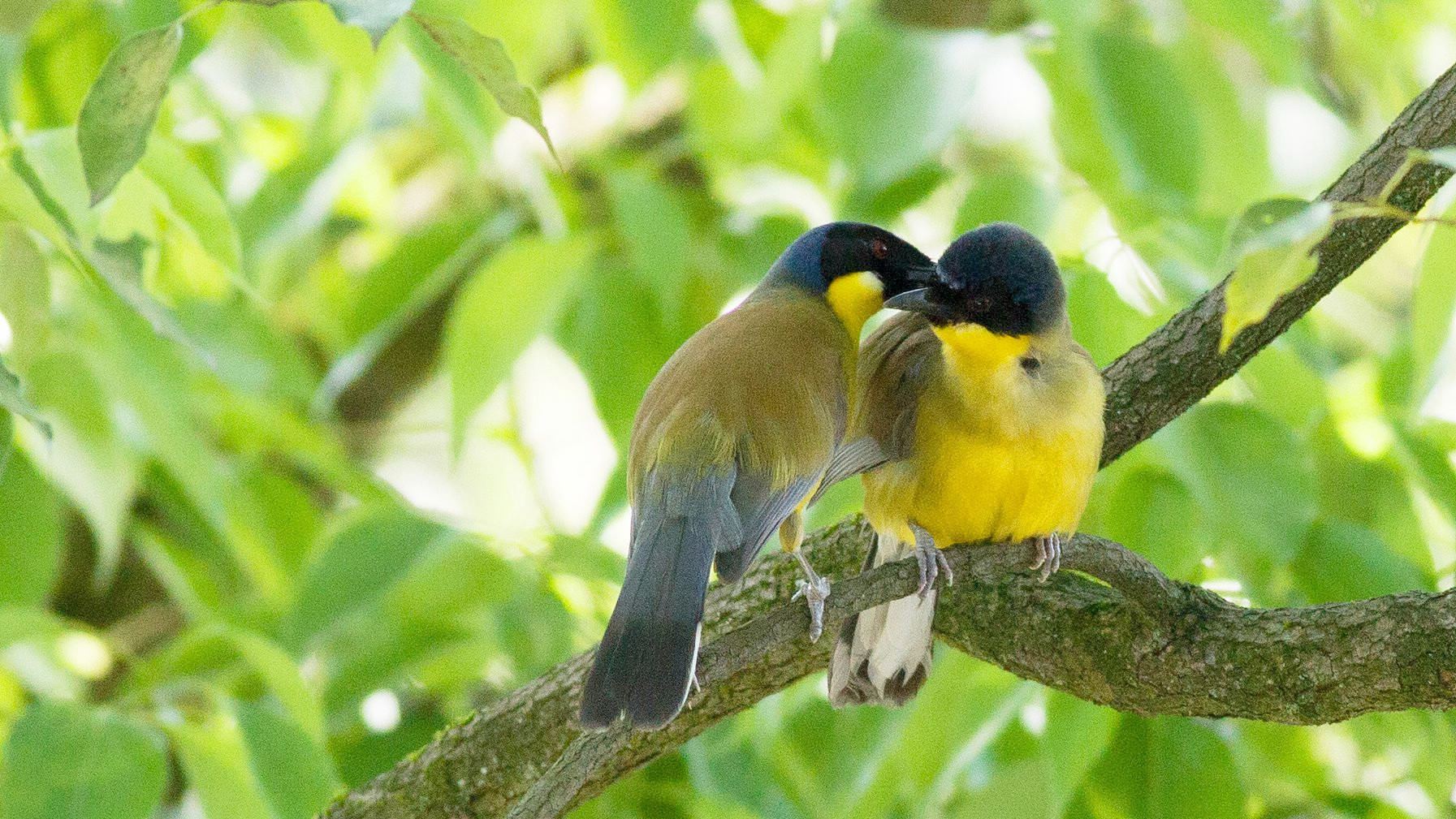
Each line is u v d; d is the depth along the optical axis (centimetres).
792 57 1131
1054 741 924
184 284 1051
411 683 1166
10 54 952
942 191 1355
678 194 1289
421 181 1625
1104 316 1002
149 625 1377
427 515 1070
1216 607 794
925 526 883
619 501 1142
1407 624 705
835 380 855
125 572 1443
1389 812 1091
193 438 1063
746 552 767
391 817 957
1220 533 955
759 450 791
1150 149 1105
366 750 1147
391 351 1557
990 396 841
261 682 1088
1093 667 829
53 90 1041
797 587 946
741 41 1275
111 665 1329
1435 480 1003
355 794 970
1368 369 1155
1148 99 1112
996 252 849
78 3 1038
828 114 1108
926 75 1105
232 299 1243
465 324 1116
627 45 1209
